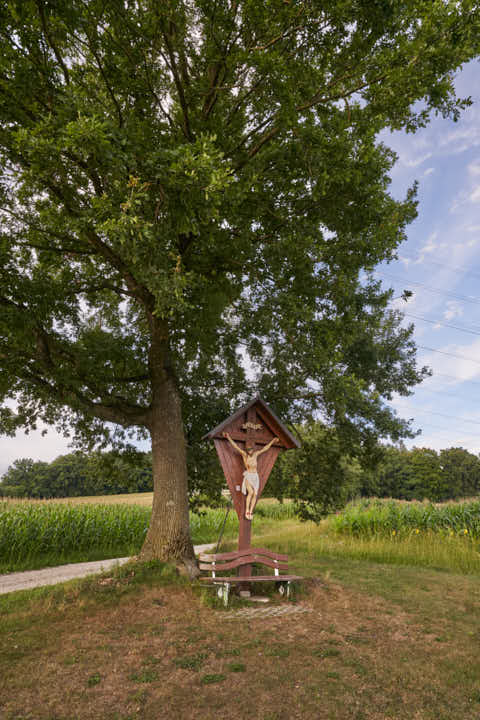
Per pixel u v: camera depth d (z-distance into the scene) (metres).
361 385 10.41
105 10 6.83
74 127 5.21
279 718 3.39
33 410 11.02
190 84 8.38
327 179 7.39
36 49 6.74
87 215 6.48
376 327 12.25
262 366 11.62
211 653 4.68
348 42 7.00
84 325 11.13
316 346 10.03
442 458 78.00
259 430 8.31
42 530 13.78
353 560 10.72
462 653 4.78
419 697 3.77
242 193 7.22
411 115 7.25
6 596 7.45
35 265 9.47
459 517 14.30
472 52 6.32
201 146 5.64
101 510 17.17
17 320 7.02
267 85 6.98
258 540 15.66
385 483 68.25
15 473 74.25
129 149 6.18
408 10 6.43
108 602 6.37
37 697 3.73
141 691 3.83
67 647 4.84
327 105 7.68
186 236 8.27
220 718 3.39
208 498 11.94
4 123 6.94
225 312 11.41
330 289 9.36
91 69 7.98
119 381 9.86
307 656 4.63
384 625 5.72
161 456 9.00
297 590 7.29
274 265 8.96
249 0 6.38
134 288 9.41
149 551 8.33
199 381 11.51
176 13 7.05
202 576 7.73
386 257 9.27
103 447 11.70
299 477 11.22
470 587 7.95
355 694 3.79
